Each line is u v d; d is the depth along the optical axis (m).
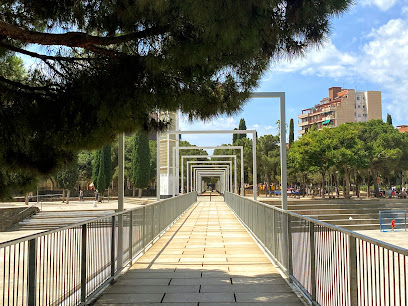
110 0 4.45
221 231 13.02
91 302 5.02
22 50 5.21
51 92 5.45
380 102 98.12
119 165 7.12
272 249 7.66
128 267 7.14
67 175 39.53
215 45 4.19
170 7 3.90
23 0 4.90
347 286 3.24
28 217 24.81
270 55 4.70
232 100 5.28
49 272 3.67
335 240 3.57
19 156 5.44
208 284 5.93
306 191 58.78
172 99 4.95
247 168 55.56
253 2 3.73
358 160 37.12
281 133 8.94
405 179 64.19
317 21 4.40
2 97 5.30
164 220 12.84
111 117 4.68
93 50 4.97
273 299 5.11
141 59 4.80
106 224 5.81
